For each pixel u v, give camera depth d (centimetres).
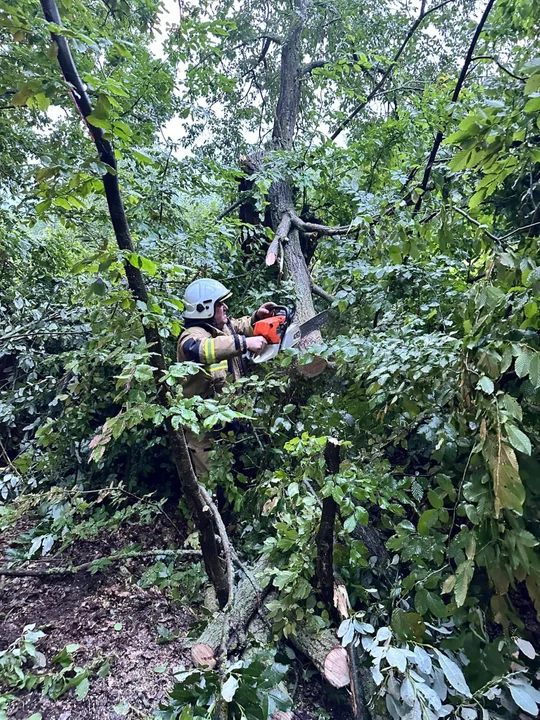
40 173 111
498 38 299
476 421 116
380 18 555
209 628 175
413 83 450
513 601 176
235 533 243
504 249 169
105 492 245
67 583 229
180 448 151
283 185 454
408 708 117
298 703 153
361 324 243
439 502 130
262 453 240
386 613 158
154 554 226
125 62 275
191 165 350
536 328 117
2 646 186
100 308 195
